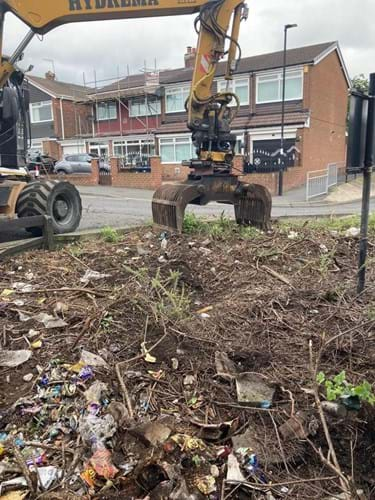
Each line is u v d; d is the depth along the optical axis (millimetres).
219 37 5957
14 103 6305
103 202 14531
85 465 1966
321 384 2496
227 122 6086
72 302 3717
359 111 3484
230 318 3389
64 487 1870
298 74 24969
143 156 29141
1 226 5344
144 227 6809
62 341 3025
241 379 2568
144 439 2035
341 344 2961
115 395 2465
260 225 6148
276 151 24844
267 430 2230
